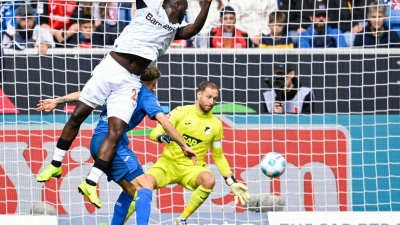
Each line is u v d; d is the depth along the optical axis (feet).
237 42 97.35
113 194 90.12
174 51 92.38
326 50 92.48
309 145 91.40
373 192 90.74
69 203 89.56
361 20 92.63
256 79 92.38
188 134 75.72
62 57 92.12
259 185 90.53
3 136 90.22
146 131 90.38
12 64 91.66
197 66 92.58
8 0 81.25
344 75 92.48
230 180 76.23
